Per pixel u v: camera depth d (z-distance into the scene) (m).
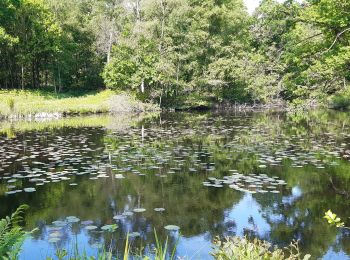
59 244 5.52
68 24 38.94
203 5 36.94
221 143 14.30
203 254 5.27
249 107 37.50
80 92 39.97
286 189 8.24
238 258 3.17
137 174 9.50
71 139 15.21
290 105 11.34
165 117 26.66
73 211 6.91
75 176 9.26
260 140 15.01
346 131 17.88
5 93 32.03
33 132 17.47
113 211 6.93
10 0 32.00
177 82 33.53
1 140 14.76
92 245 5.50
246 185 8.51
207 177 9.22
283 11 11.09
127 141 14.80
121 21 40.88
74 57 40.84
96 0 41.91
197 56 36.22
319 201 7.47
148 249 5.41
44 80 44.78
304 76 10.74
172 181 8.89
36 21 34.19
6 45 33.91
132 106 31.17
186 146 13.59
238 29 36.56
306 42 11.16
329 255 5.23
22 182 8.66
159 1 34.03
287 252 5.34
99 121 23.33
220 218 6.64
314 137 15.83
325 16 10.49
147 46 33.38
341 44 11.02
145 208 7.09
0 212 6.85
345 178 9.02
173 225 6.21
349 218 6.62
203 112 32.19
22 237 3.31
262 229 6.17
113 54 36.00
